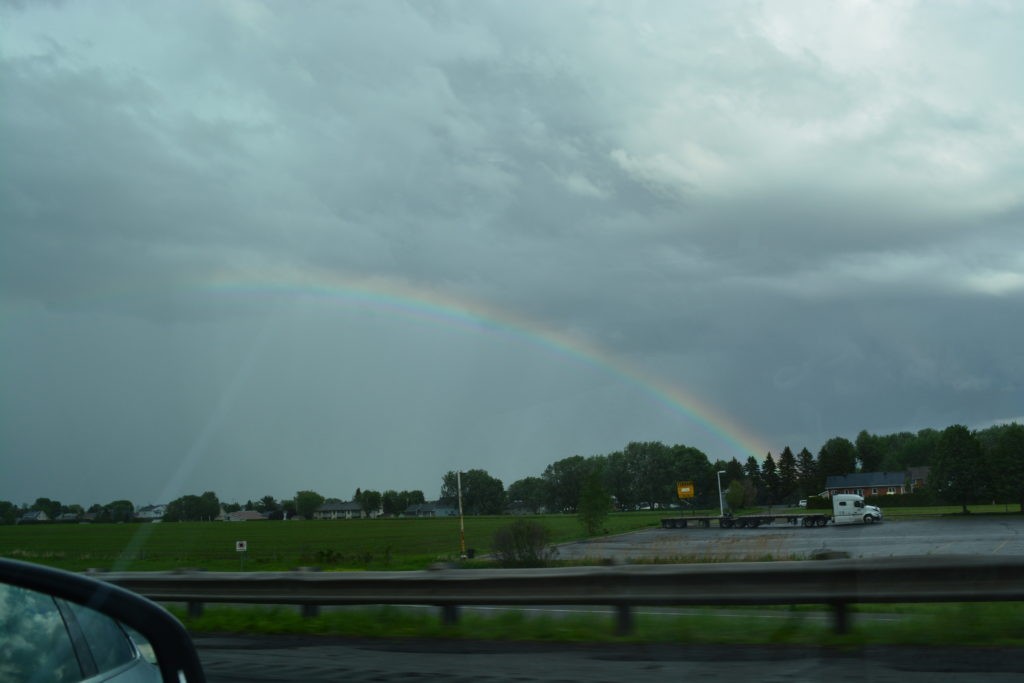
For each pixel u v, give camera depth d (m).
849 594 9.29
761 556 26.38
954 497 99.00
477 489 180.75
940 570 9.02
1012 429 98.06
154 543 77.75
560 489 143.12
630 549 45.44
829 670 7.56
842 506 73.56
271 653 9.76
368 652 9.62
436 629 10.96
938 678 7.07
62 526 122.12
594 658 8.69
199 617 12.98
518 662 8.67
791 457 175.12
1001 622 8.88
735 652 8.64
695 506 152.00
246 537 91.56
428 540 79.88
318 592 12.36
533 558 30.92
